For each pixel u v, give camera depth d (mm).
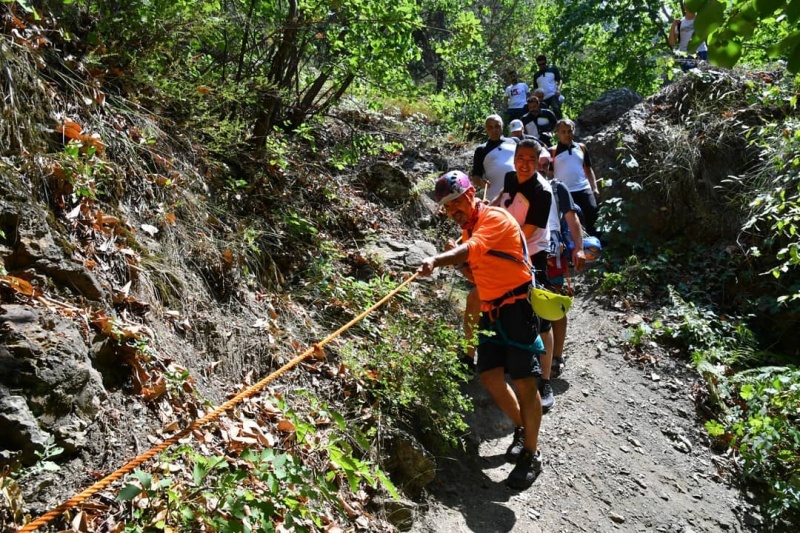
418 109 10922
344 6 5867
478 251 3795
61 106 3842
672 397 5543
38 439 2402
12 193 3066
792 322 6395
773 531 4445
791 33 2598
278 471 2373
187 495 2521
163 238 3961
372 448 3625
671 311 6555
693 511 4387
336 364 4121
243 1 5855
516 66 17547
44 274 2996
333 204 6223
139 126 4426
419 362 4105
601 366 5828
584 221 6406
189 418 3023
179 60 5152
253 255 4605
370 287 4988
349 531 3100
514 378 3977
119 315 3215
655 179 7773
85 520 2316
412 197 7156
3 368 2441
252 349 3812
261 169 5664
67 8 4453
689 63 9484
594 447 4719
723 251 7148
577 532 3887
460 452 4258
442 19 11344
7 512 2195
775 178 7016
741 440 5074
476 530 3658
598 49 17453
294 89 7027
